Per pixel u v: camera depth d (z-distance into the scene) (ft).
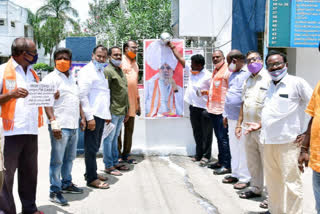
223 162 17.31
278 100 10.32
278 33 19.89
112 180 15.89
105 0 61.87
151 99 19.80
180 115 20.13
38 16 124.06
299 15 19.80
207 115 18.28
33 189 11.30
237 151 15.17
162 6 40.86
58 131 11.32
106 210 12.19
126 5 47.47
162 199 13.35
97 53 14.24
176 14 33.71
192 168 17.98
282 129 10.29
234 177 15.49
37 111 10.87
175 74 19.79
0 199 10.16
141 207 12.51
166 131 20.61
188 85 19.31
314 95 8.54
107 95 14.87
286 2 19.69
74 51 20.18
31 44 10.14
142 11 41.16
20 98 10.26
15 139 10.23
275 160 10.78
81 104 13.69
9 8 110.83
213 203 12.95
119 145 19.33
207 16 25.16
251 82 13.14
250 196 13.48
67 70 12.51
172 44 18.99
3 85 9.91
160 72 19.63
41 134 26.84
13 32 115.24
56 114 12.19
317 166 8.11
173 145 20.67
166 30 38.52
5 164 10.14
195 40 26.30
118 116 16.56
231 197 13.61
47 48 126.00
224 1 24.63
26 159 10.91
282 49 24.12
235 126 14.94
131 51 18.28
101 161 19.21
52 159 12.37
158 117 19.97
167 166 18.35
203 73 18.63
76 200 13.16
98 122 14.39
